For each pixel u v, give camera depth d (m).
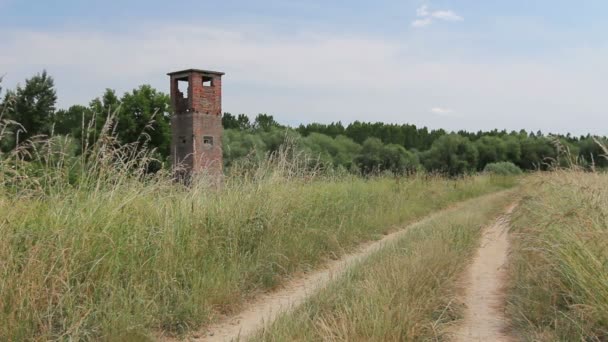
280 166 12.60
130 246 7.50
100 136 7.93
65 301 6.14
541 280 7.48
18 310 5.77
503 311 7.39
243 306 7.99
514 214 11.59
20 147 7.05
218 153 30.20
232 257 9.12
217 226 9.45
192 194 9.73
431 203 21.47
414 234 12.77
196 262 8.41
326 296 7.52
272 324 6.40
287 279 9.53
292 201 11.66
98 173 8.00
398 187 20.92
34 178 7.12
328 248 11.63
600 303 5.88
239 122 83.50
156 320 6.80
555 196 9.61
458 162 76.94
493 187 32.16
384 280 7.47
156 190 9.05
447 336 6.29
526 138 79.12
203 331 6.90
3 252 6.06
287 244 10.44
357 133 107.31
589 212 7.21
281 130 56.03
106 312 6.43
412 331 5.88
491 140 83.38
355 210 14.60
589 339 5.83
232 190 10.77
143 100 29.33
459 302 7.58
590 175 9.30
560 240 7.18
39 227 6.73
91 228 7.06
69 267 6.43
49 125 21.84
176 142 30.08
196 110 29.38
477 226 14.82
